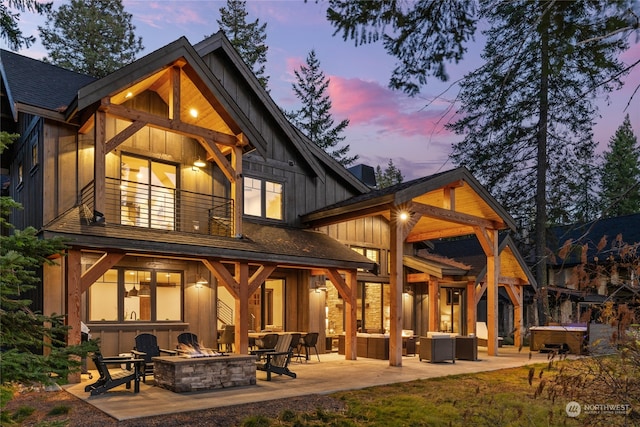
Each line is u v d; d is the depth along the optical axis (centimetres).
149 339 961
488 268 1468
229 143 1209
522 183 2230
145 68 1061
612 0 300
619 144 2481
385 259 1736
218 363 859
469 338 1312
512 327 2278
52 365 373
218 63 1434
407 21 400
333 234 1583
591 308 356
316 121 3603
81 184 1112
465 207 1509
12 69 1209
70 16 2750
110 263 941
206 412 679
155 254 1011
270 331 1362
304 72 3631
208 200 1321
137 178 1212
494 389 869
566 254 352
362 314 1653
